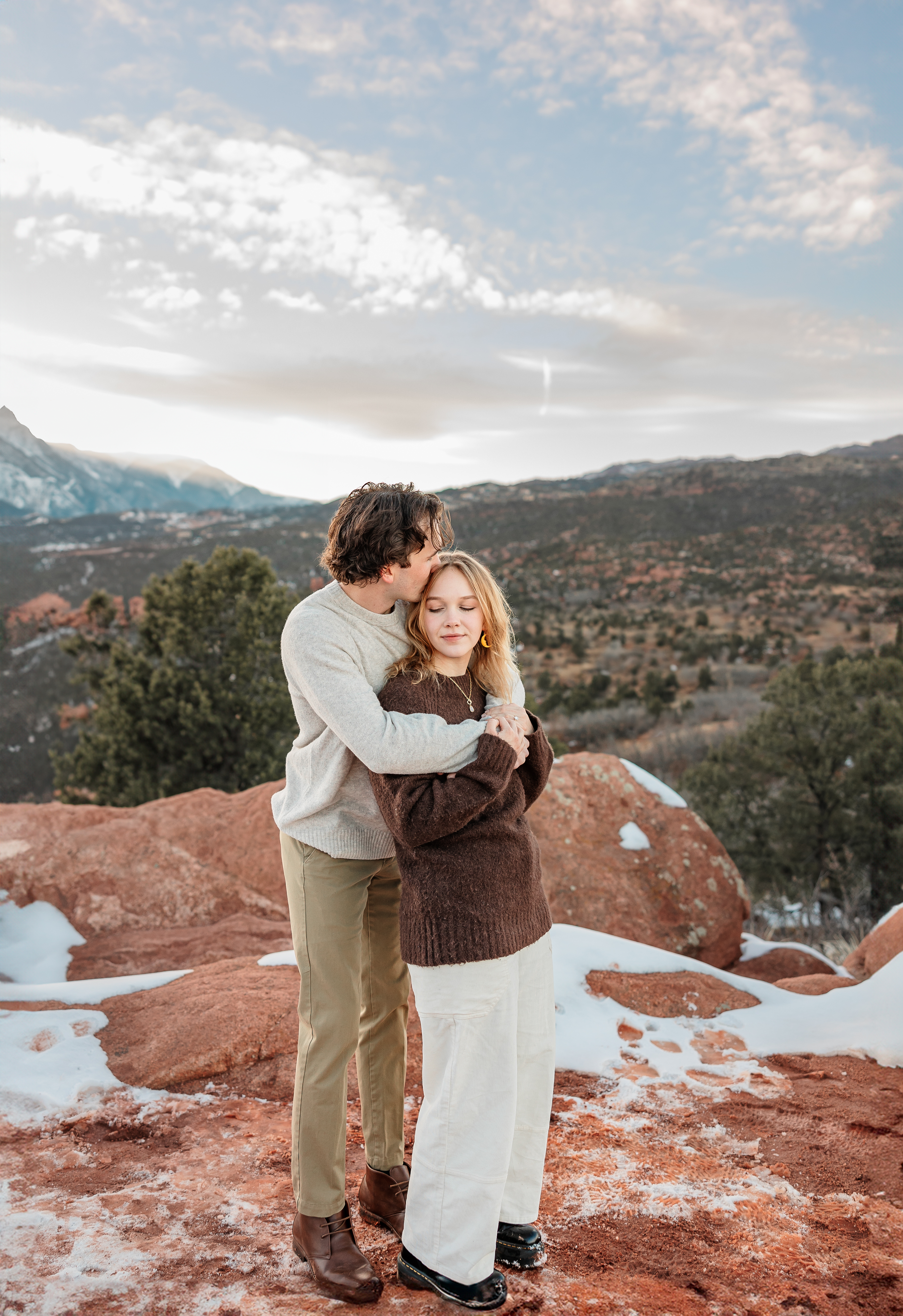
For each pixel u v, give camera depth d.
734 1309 1.73
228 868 5.19
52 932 4.66
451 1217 1.71
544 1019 1.90
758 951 5.39
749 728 16.48
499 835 1.75
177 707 15.58
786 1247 1.96
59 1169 2.22
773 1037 3.25
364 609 1.83
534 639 71.50
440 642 1.83
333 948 1.85
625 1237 1.99
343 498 1.83
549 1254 1.92
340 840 1.85
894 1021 3.15
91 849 5.14
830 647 58.31
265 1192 2.14
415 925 1.74
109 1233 1.91
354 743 1.70
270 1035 2.91
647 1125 2.58
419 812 1.65
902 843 14.29
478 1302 1.68
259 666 16.53
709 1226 2.04
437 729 1.71
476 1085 1.73
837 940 9.88
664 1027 3.30
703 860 5.18
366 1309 1.68
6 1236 1.88
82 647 18.22
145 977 3.56
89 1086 2.66
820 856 15.26
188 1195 2.11
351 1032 1.85
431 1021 1.75
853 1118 2.61
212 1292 1.71
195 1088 2.75
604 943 3.86
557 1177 2.26
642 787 5.52
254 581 16.92
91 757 16.38
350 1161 2.36
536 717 1.87
